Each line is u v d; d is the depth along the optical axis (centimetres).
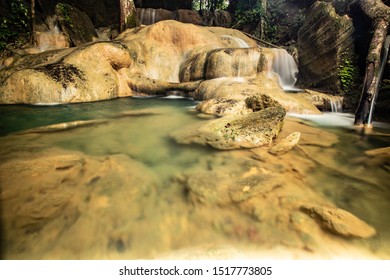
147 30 1036
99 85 793
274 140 415
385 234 212
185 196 260
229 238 210
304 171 319
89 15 1410
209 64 864
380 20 587
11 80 689
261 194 256
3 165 287
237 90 700
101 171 298
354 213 241
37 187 251
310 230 212
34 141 403
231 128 430
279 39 1424
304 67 902
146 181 285
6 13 1011
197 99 836
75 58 794
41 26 1102
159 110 664
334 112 704
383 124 582
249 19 1527
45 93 694
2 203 225
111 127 504
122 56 878
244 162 336
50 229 206
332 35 764
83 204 237
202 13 1784
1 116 569
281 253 194
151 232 213
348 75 727
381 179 306
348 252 193
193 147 392
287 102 652
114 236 207
